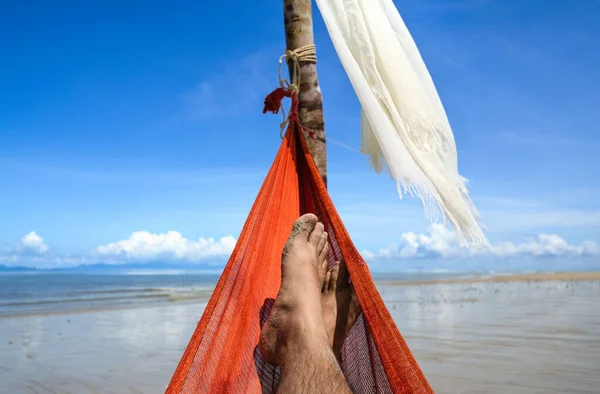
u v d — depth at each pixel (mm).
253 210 2119
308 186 2531
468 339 7074
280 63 2865
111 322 10055
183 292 20516
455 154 2773
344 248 1852
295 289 1807
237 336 1691
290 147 2660
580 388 4664
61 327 9336
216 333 1572
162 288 24156
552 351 6219
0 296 17953
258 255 2008
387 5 2863
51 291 21188
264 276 2037
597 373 5180
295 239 2041
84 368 5906
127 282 32156
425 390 1209
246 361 1698
